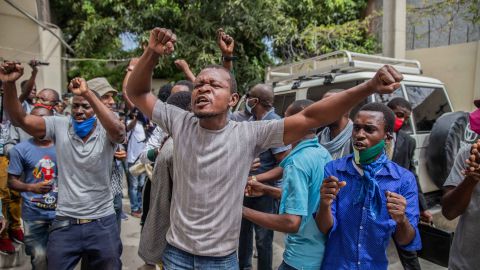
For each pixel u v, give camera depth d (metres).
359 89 1.63
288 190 2.13
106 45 12.01
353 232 2.02
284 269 2.32
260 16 10.24
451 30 8.46
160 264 2.76
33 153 3.12
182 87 3.30
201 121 1.83
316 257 2.16
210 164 1.79
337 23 11.67
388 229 1.97
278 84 6.64
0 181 3.80
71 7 13.07
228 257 1.86
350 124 2.98
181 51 10.17
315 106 1.75
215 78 1.78
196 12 10.28
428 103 5.42
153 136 3.29
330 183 1.90
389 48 7.66
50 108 3.77
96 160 2.66
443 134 4.90
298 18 11.27
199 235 1.79
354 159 2.10
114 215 2.82
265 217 2.11
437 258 2.92
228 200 1.80
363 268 1.98
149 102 1.96
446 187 2.26
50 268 2.60
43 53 9.74
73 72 13.22
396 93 4.98
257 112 3.78
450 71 7.39
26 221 3.10
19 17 9.09
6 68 2.31
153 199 2.64
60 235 2.63
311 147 2.25
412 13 9.04
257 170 3.55
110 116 2.53
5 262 3.95
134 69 1.87
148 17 10.81
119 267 2.80
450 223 5.00
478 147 1.89
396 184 2.01
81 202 2.64
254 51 11.45
